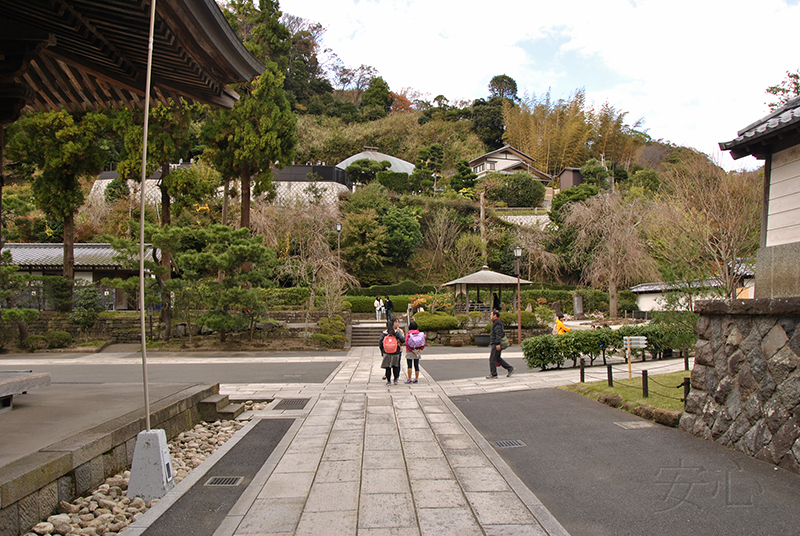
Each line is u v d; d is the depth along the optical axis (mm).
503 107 74188
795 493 4152
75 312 21344
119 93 6402
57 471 4020
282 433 6766
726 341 5727
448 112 78938
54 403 6340
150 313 21391
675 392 8148
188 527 3809
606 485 4559
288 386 10805
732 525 3664
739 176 18328
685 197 18125
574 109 68562
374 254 38438
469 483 4703
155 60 5391
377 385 10977
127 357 17453
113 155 38031
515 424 7090
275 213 34094
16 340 19406
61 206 21906
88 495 4480
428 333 22719
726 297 12797
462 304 26219
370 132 67312
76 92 6270
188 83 6055
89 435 4750
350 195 43781
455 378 12016
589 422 6980
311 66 82438
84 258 28172
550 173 68812
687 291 12812
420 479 4836
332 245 38062
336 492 4500
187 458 5809
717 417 5719
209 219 34094
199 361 16328
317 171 45906
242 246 18172
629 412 7477
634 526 3707
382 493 4469
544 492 4453
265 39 22594
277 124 22344
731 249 15219
